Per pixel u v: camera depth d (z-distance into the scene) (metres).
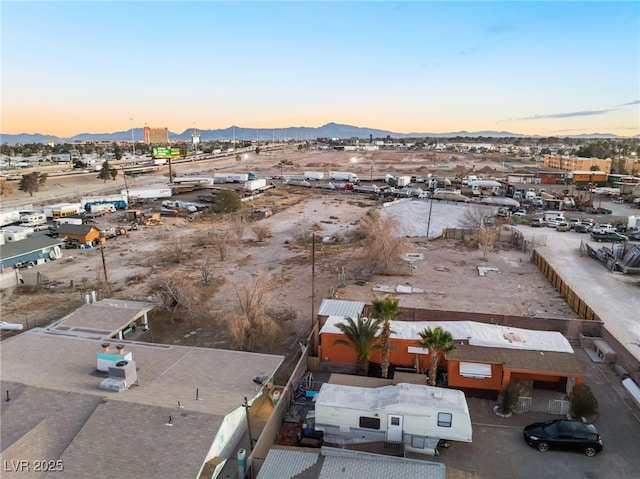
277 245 62.56
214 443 17.69
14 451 16.44
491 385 24.83
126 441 17.12
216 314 37.91
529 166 176.12
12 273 46.66
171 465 16.08
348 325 28.27
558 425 21.08
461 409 19.81
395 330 28.16
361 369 26.94
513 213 81.75
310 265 52.50
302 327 35.38
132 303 36.16
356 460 17.67
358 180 128.75
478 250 58.62
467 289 43.84
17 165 172.75
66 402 19.38
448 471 17.34
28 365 23.80
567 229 70.06
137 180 140.12
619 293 42.72
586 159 140.00
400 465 17.31
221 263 53.75
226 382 22.78
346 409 20.45
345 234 67.31
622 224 73.00
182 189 113.62
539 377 25.48
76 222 74.88
